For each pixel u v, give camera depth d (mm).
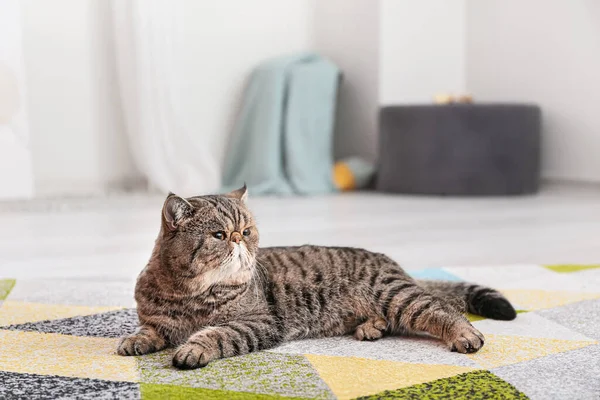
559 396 1189
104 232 3201
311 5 5359
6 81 3953
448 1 5266
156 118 4473
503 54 5062
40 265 2486
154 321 1474
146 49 4387
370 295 1596
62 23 4387
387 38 5023
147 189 4711
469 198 4445
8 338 1567
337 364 1367
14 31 3957
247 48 5070
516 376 1291
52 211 3889
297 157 4703
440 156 4523
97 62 4508
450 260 2533
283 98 4727
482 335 1469
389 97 5082
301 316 1558
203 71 4887
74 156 4504
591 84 4527
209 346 1370
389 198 4488
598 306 1826
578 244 2852
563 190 4758
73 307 1856
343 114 5336
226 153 5016
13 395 1205
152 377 1289
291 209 3947
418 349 1473
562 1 4648
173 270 1425
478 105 4457
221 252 1428
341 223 3414
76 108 4480
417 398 1183
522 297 1934
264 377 1287
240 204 1528
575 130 4652
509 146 4473
